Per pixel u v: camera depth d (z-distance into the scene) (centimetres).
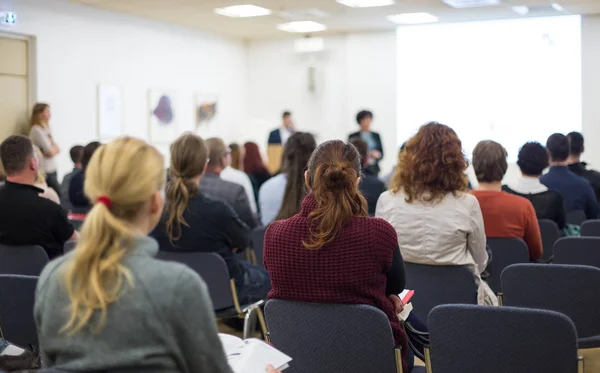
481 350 215
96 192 142
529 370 210
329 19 1052
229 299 364
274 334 241
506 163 362
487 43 1085
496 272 365
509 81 1077
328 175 225
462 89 1105
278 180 504
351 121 1192
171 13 977
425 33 1125
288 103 1238
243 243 370
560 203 435
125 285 137
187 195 351
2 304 270
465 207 298
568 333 202
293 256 229
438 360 223
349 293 226
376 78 1170
